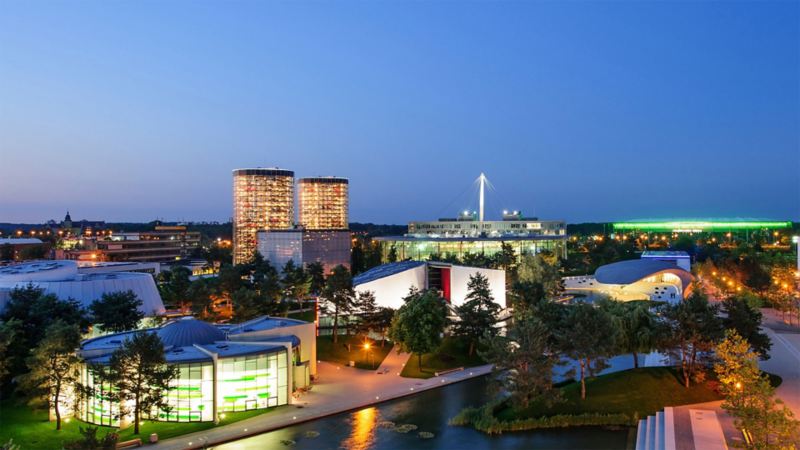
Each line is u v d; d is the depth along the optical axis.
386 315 130.50
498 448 78.25
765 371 101.88
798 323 149.38
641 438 78.94
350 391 102.06
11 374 93.88
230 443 79.62
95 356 89.25
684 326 94.00
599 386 94.25
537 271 184.50
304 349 111.00
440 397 100.56
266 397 92.94
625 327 103.00
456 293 158.75
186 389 86.88
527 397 88.69
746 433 69.31
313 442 80.19
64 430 83.00
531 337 87.56
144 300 138.62
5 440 77.75
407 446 79.06
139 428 83.62
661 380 94.56
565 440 80.62
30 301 108.69
